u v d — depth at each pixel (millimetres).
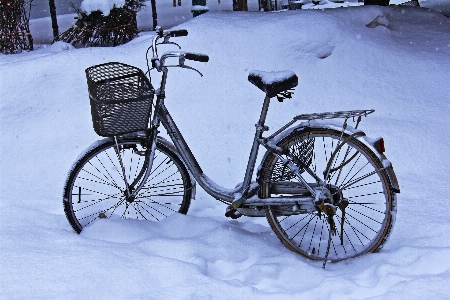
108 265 3053
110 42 8742
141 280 2936
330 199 3223
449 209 3695
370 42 6090
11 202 4133
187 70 5816
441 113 5148
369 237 3518
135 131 3352
